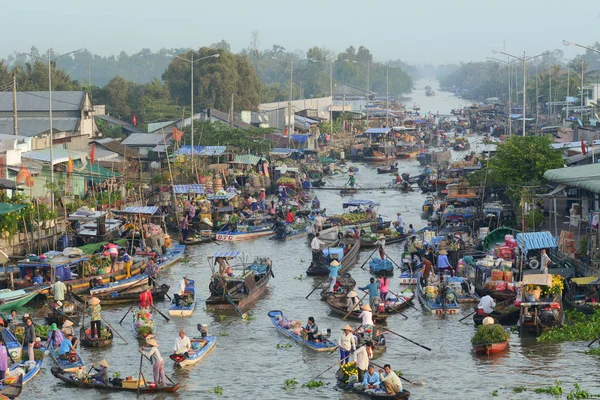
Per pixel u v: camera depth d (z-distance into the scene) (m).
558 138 125.94
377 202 102.50
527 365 43.50
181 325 52.12
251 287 58.06
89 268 59.81
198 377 42.84
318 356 46.00
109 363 45.06
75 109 113.81
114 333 50.28
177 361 44.22
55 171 80.31
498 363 43.97
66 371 42.12
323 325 51.53
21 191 72.94
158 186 93.44
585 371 42.34
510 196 77.94
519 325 48.88
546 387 40.25
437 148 168.00
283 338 49.34
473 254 63.81
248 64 183.00
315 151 138.75
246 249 76.25
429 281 56.28
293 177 112.62
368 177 126.56
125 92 175.50
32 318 52.94
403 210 96.31
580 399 38.59
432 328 50.56
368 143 157.12
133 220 74.81
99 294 56.38
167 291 58.50
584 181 64.94
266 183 106.25
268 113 163.62
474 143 178.12
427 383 41.25
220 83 171.62
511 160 79.50
